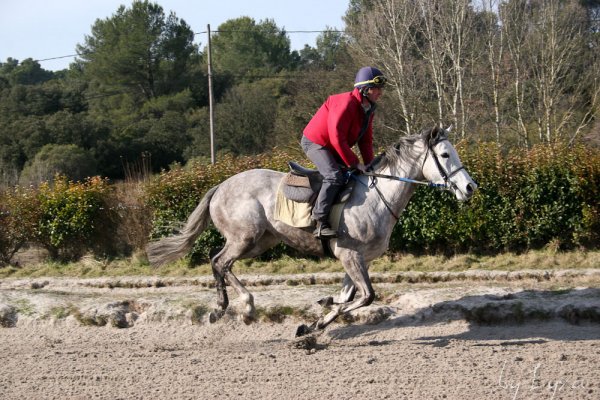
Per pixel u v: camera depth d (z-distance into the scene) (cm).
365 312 724
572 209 991
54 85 4353
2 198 1180
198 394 505
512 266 944
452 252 1033
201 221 698
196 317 748
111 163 3453
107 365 593
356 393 495
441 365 559
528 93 2252
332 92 2878
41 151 3108
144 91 4334
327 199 612
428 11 2147
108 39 4319
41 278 1038
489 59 2150
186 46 4447
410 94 2175
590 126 2219
